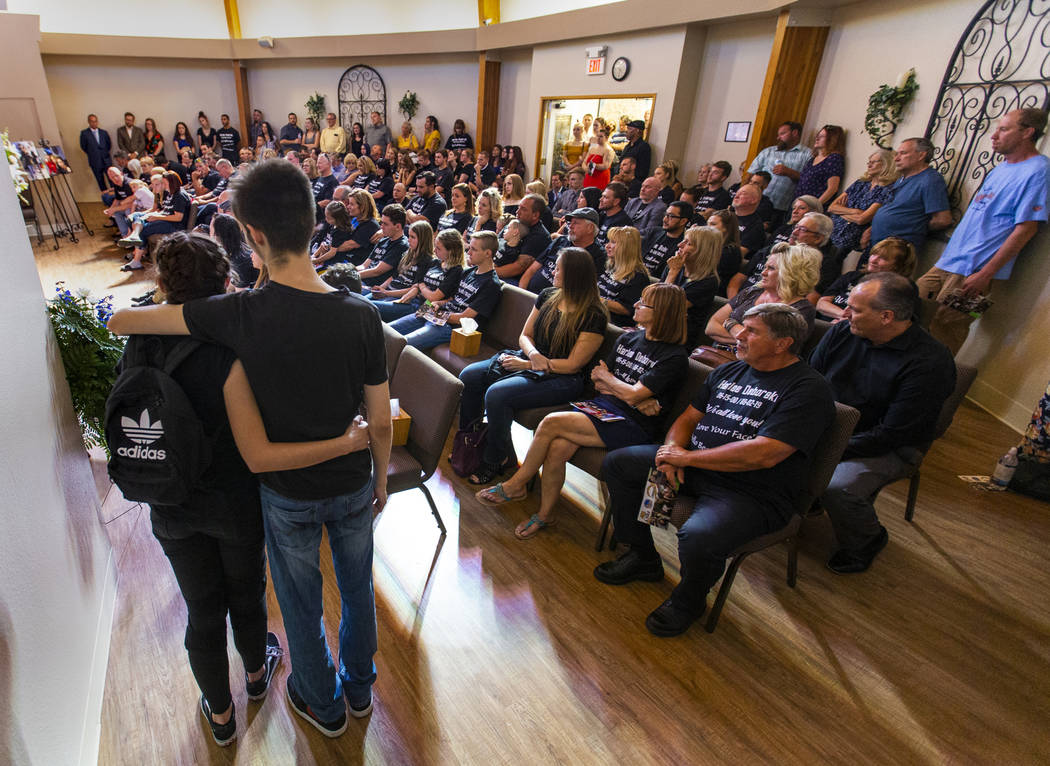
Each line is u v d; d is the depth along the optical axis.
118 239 7.27
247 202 0.86
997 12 3.28
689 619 1.70
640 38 5.97
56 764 1.07
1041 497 2.47
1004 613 1.87
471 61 8.77
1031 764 1.39
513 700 1.49
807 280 2.42
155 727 1.36
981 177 3.39
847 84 4.52
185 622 1.66
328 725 1.34
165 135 10.98
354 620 1.26
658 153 6.03
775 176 4.77
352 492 1.09
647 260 3.85
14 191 1.32
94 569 1.53
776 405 1.67
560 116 7.61
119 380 0.92
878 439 1.98
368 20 9.65
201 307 0.90
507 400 2.29
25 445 1.13
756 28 5.13
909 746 1.42
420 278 3.58
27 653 1.00
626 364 2.18
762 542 1.68
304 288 0.94
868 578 2.00
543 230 3.83
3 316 1.13
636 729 1.43
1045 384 2.93
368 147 9.84
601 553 2.07
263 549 1.19
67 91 10.07
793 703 1.52
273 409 0.94
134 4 9.87
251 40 10.19
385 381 1.07
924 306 2.86
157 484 0.92
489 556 2.01
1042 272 2.99
